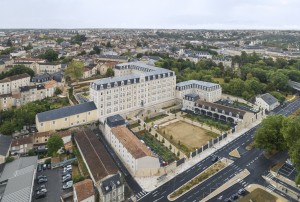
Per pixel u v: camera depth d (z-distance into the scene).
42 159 180.50
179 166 177.12
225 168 174.75
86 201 135.00
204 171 171.38
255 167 175.50
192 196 148.50
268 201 140.75
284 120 177.50
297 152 145.62
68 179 160.88
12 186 147.00
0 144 183.00
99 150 180.38
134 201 144.00
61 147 189.25
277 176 165.50
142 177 166.12
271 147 179.50
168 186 157.12
